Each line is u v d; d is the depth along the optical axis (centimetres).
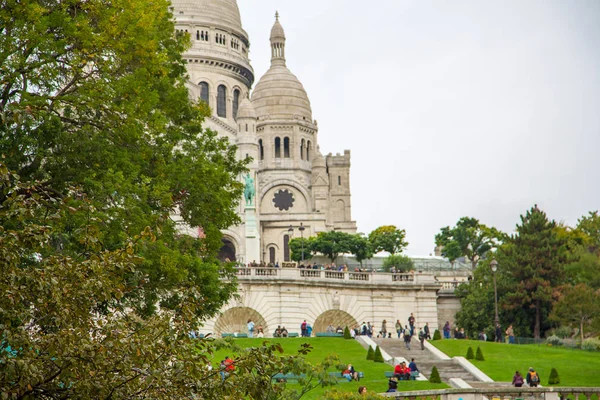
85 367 2306
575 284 9569
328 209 17438
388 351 7256
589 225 12569
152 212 3788
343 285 8919
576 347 8031
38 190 2762
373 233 15488
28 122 3547
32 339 2362
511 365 6856
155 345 2469
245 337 7519
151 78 4153
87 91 3847
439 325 9750
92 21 4103
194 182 4206
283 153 17812
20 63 3625
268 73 18550
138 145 4078
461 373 6588
